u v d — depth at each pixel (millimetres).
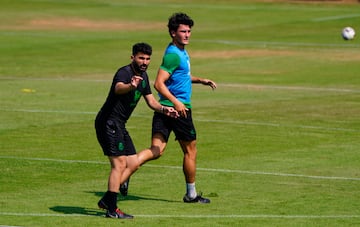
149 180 42531
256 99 72875
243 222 33781
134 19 148500
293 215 35156
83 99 71562
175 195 39219
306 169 45312
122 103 34250
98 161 46969
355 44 117562
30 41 119125
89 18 149000
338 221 34125
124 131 34781
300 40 122062
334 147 51812
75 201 37469
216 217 34625
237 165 46250
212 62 100812
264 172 44469
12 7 161375
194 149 37625
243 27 137625
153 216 34719
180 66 37219
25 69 92812
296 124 60312
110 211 34188
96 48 112688
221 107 68062
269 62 100688
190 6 164750
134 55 34250
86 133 55750
